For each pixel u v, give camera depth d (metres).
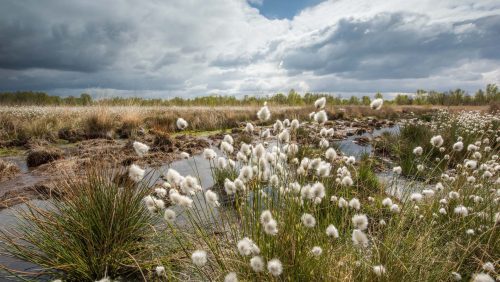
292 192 2.35
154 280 2.46
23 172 5.80
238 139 9.48
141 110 14.70
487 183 3.63
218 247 2.36
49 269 2.57
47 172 5.54
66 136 9.90
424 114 21.05
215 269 2.30
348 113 21.88
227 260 2.16
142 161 6.44
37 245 2.66
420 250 2.25
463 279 2.17
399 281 1.91
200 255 1.65
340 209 3.13
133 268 2.62
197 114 15.28
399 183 4.88
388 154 8.02
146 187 3.28
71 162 5.54
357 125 15.78
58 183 4.04
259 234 2.15
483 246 2.46
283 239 2.08
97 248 2.70
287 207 2.28
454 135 8.28
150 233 3.01
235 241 2.28
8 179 5.35
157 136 8.70
